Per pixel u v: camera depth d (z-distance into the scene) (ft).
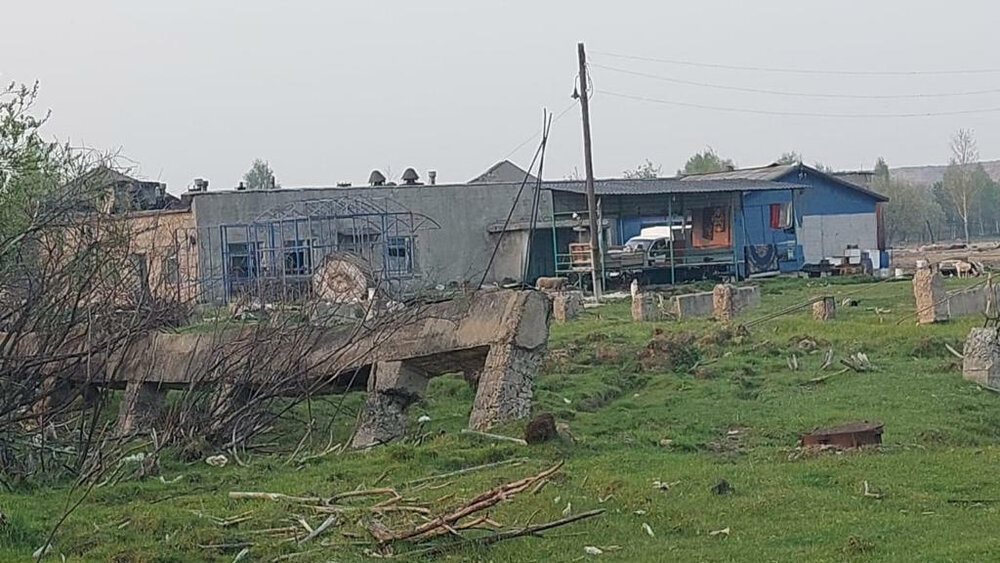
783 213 196.13
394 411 53.47
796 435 51.31
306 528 33.58
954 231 381.40
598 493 38.32
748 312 107.45
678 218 190.08
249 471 45.39
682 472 42.09
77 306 50.29
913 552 29.76
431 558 31.24
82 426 49.44
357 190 171.12
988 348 63.26
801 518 34.76
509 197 186.39
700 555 30.63
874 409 56.29
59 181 68.08
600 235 172.45
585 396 61.11
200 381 52.54
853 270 180.45
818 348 78.07
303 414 58.80
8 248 50.08
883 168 358.64
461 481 40.78
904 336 81.61
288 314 58.80
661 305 109.29
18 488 43.42
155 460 46.11
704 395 61.82
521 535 32.81
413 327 54.29
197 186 171.63
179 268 81.30
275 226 153.28
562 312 110.63
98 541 33.32
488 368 51.96
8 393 47.88
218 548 32.09
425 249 177.68
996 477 40.06
